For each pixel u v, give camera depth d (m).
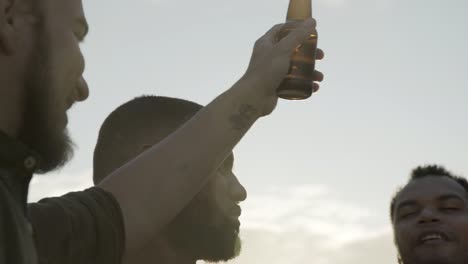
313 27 1.83
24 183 1.23
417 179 4.18
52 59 1.33
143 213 1.57
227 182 2.89
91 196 1.50
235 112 1.71
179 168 1.63
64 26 1.37
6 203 1.17
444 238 3.95
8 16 1.29
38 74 1.31
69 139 1.39
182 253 2.81
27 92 1.30
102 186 1.58
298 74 1.94
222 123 1.69
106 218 1.47
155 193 1.60
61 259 1.38
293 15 2.22
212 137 1.68
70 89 1.39
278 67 1.75
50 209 1.40
